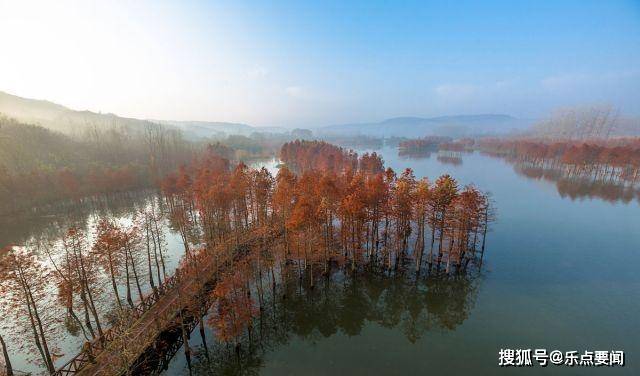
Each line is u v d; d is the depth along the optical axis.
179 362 32.78
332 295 46.53
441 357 34.16
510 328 38.59
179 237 69.94
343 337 38.00
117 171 108.44
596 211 84.81
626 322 39.00
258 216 64.12
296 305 43.78
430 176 142.50
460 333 38.12
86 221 83.19
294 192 56.50
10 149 112.75
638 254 57.59
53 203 95.94
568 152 136.75
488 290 46.66
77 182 97.94
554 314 40.94
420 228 52.19
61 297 37.38
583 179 132.62
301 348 35.88
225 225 61.94
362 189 51.00
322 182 50.06
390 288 48.25
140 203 102.56
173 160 146.38
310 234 48.44
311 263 46.66
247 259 46.66
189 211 83.44
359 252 52.41
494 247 61.09
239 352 34.09
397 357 34.31
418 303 45.06
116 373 27.70
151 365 30.81
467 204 48.47
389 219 61.00
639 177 123.44
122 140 169.38
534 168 168.62
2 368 29.94
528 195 103.50
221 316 32.34
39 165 110.44
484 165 186.00
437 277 50.19
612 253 58.09
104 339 31.39
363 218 48.38
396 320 41.50
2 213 84.75
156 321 33.25
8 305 39.44
